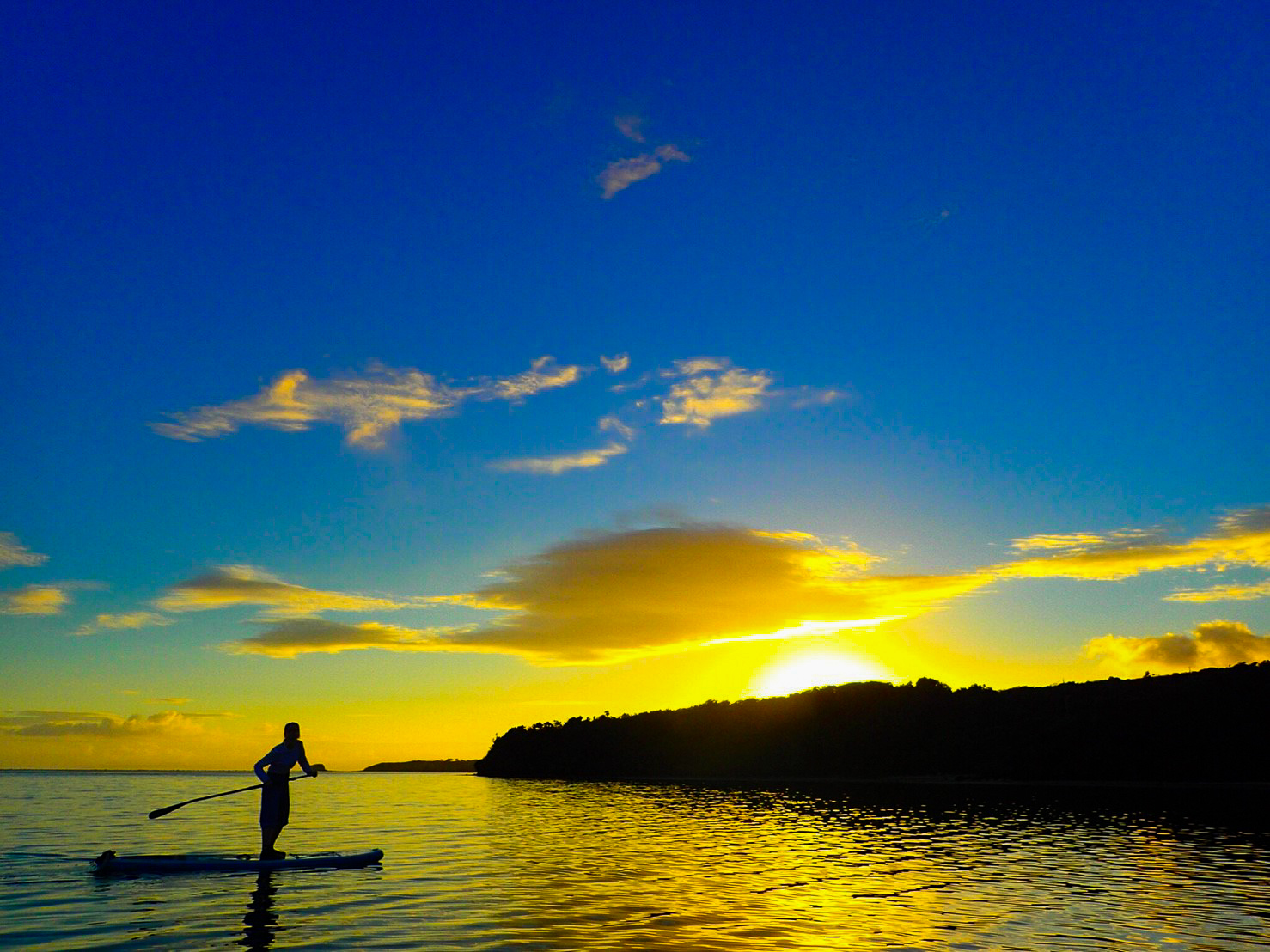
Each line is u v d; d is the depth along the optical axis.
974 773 85.75
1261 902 14.39
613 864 19.33
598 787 78.62
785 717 115.25
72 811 36.88
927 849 23.23
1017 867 19.22
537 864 19.11
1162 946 11.01
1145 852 22.27
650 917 12.67
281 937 10.98
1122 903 14.27
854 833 28.58
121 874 16.55
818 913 13.16
